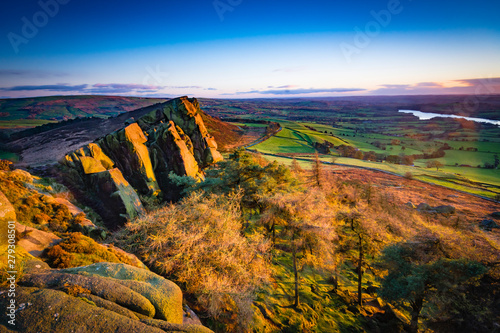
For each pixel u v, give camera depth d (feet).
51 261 47.73
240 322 49.75
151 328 32.19
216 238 60.95
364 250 73.00
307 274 83.51
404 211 151.53
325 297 72.02
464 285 54.13
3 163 87.51
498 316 48.60
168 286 43.93
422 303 60.44
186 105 182.80
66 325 29.71
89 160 113.09
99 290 37.17
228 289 51.60
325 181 148.77
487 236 72.84
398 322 63.31
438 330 54.39
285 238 66.85
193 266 55.98
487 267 55.52
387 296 62.18
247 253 63.05
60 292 34.30
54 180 100.63
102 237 74.02
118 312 34.40
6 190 67.41
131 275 45.42
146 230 65.92
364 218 72.28
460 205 246.06
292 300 66.64
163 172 142.61
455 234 66.13
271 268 77.61
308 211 66.18
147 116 173.17
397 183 331.57
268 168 110.52
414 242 64.80
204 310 52.08
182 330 34.06
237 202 89.56
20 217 61.67
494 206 246.88
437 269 56.95
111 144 128.77
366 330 61.26
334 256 75.36
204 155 181.47
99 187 106.11
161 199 132.26
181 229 62.59
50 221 66.54
